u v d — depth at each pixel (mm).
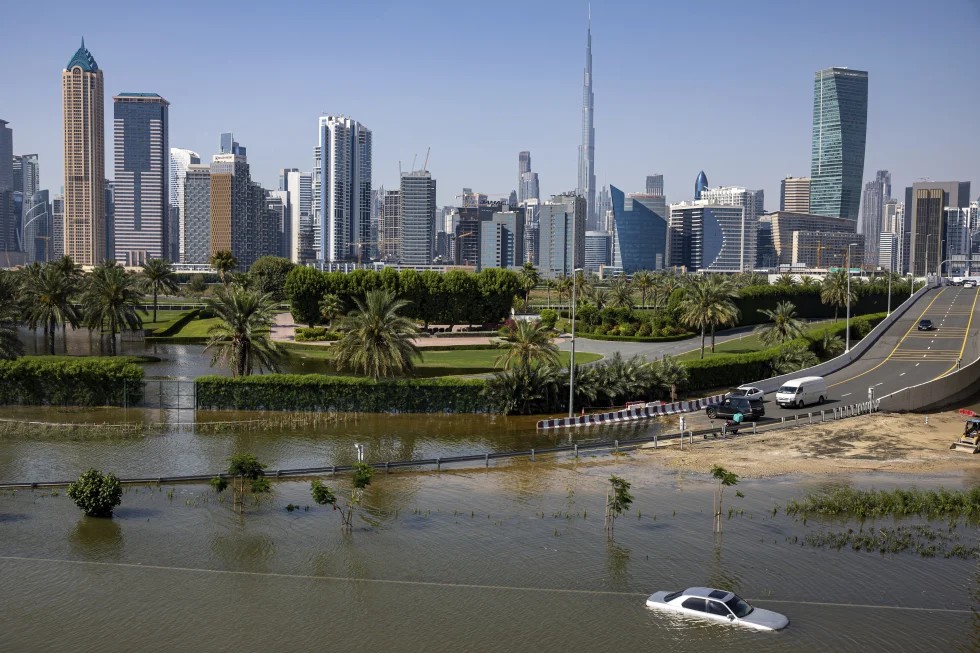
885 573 39000
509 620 33625
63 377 76438
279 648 31266
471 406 76312
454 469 56375
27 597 35469
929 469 57688
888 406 77438
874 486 53281
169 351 125438
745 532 44188
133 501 48312
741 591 36750
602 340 137750
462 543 42062
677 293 144875
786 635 32531
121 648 31219
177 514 46000
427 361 109500
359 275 152000
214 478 46594
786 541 42969
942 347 112562
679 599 34812
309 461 58219
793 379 84125
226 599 35406
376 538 42625
